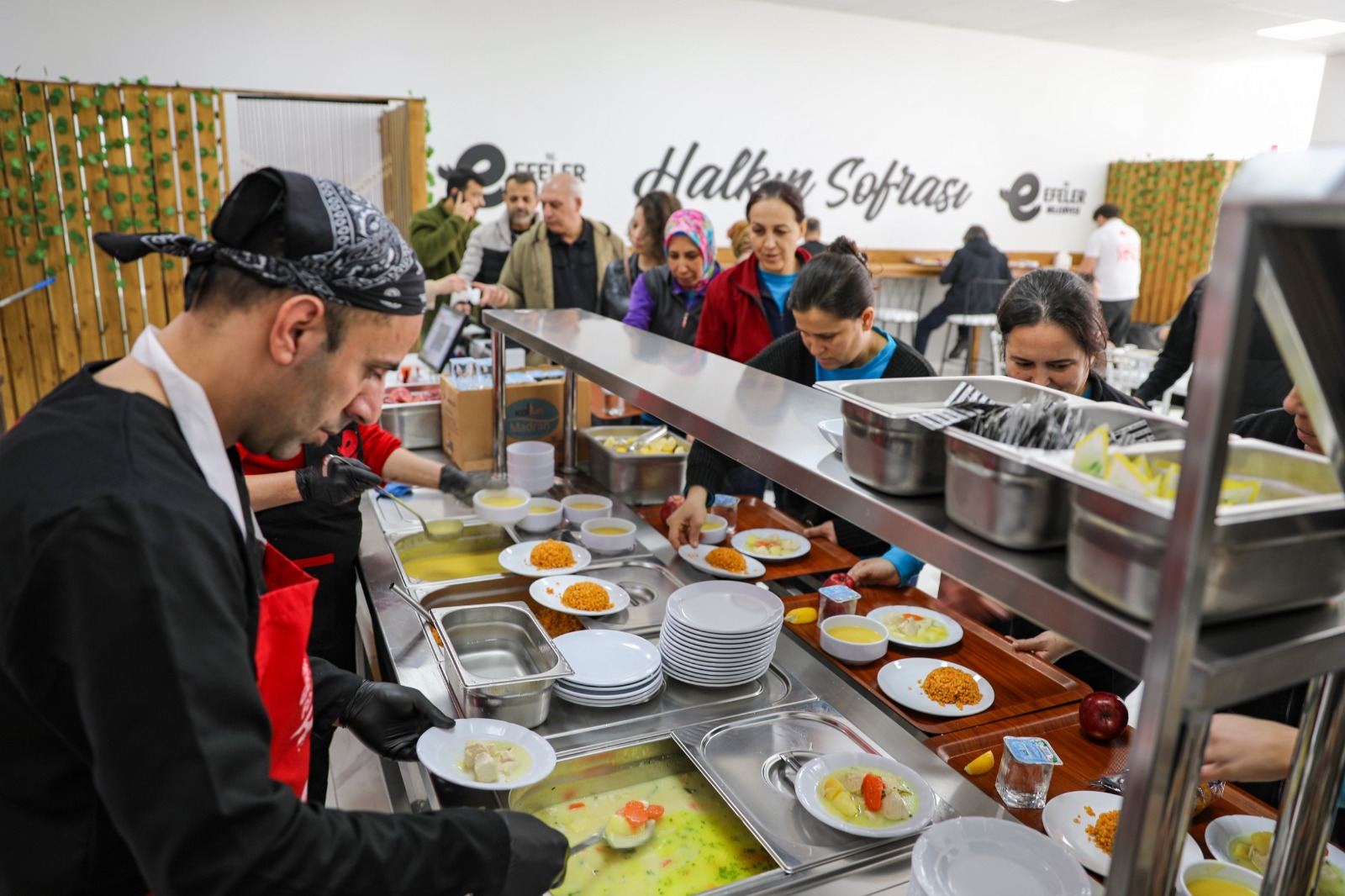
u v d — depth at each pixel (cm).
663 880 129
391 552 225
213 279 89
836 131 800
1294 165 56
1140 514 67
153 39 568
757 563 222
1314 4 707
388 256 94
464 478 225
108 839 89
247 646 89
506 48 665
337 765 245
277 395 94
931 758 146
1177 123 966
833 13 769
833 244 270
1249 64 964
